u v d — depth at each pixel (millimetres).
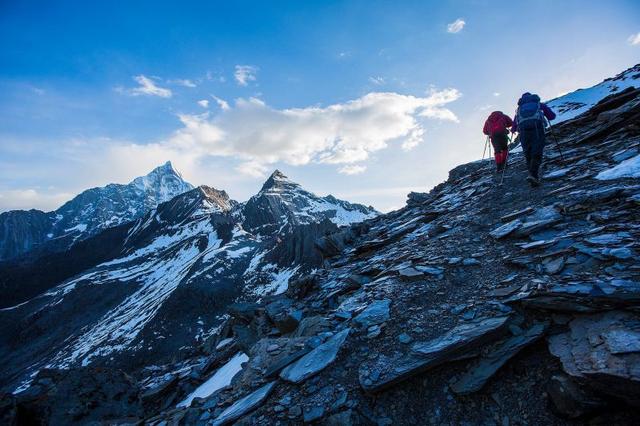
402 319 5871
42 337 186750
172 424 5770
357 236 19234
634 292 3918
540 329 4445
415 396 4430
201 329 153250
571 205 7637
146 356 135250
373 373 4812
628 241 5312
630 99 14594
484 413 3975
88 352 150750
